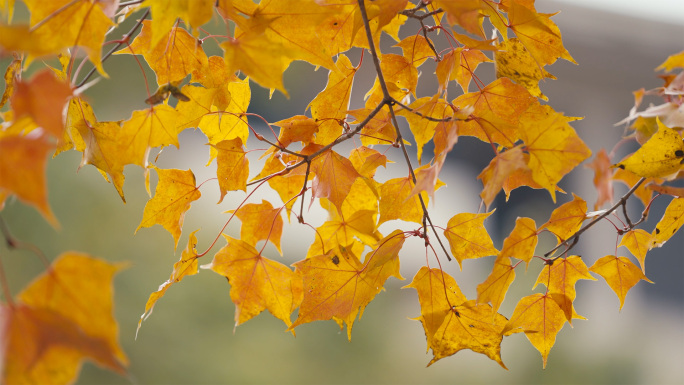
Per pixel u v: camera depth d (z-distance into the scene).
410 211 1.36
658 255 5.04
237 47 1.25
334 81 1.35
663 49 4.86
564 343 3.78
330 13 1.29
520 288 3.54
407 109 1.31
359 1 1.29
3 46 1.18
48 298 1.18
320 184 1.34
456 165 4.97
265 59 1.25
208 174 4.07
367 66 3.19
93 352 1.17
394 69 1.37
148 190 1.34
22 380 1.17
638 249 1.36
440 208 4.79
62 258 1.18
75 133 1.35
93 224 3.60
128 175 3.76
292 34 1.30
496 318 1.34
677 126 1.29
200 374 3.29
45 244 3.50
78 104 1.32
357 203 1.38
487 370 3.51
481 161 4.97
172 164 4.04
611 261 1.36
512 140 1.35
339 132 1.36
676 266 5.00
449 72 1.33
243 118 1.38
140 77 3.68
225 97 1.34
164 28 1.27
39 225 3.51
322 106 1.36
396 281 4.14
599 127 4.87
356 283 1.34
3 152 1.17
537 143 1.27
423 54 1.37
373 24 1.35
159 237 3.63
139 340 3.37
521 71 1.35
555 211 1.34
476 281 4.03
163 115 1.31
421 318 1.35
